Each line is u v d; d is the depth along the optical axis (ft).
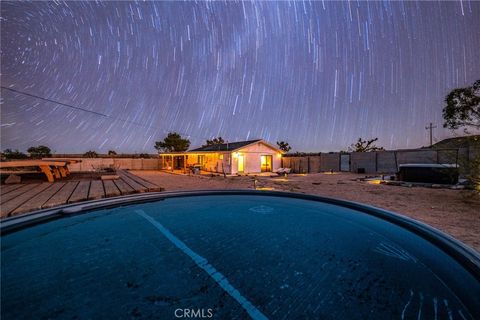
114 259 7.88
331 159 73.72
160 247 9.11
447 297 5.83
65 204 12.48
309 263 7.84
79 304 5.40
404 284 6.49
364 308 5.43
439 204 21.56
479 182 24.38
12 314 4.97
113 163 80.74
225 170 63.36
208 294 5.98
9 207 10.80
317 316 5.14
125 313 5.16
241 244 9.61
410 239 9.98
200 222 12.78
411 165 38.81
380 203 22.03
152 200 17.29
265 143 69.05
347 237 10.49
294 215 14.53
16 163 20.40
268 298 5.84
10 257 7.58
